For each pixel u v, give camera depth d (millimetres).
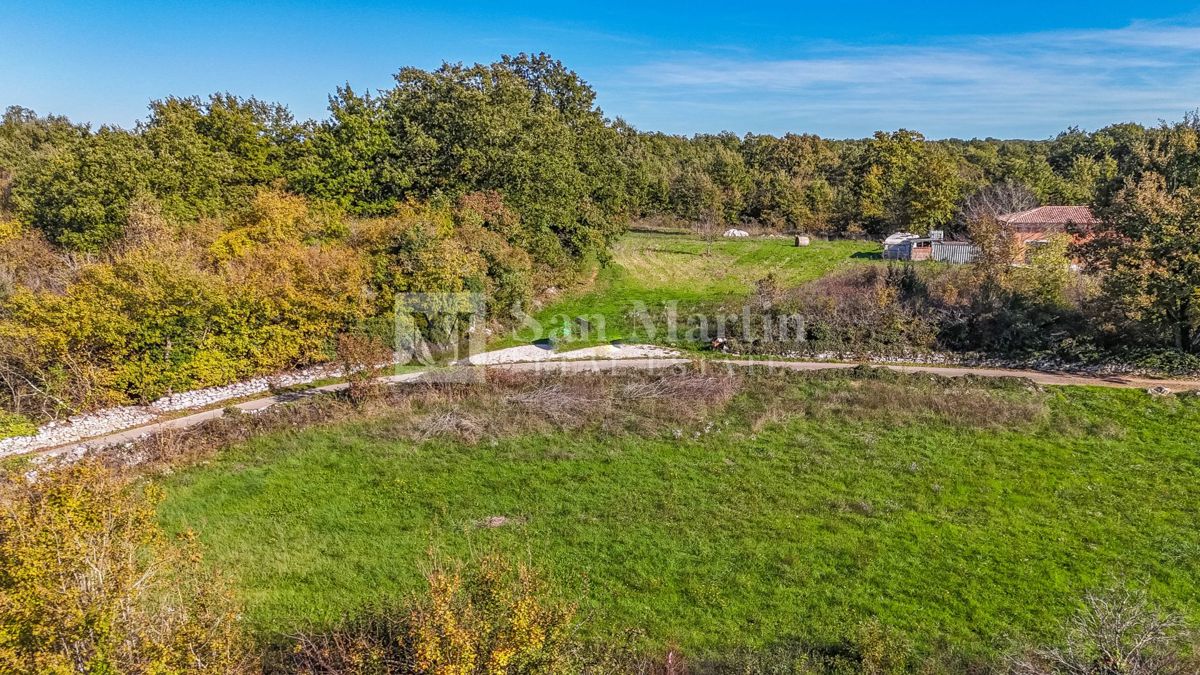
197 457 17781
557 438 19125
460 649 7668
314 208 30719
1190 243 21797
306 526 14453
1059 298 26969
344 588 12234
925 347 27000
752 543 13633
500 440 18953
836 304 29438
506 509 15188
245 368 24109
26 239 30578
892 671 10039
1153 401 20625
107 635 7172
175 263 23156
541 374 24438
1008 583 12180
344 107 36562
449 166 35188
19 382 20453
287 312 24609
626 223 53969
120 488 9148
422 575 12562
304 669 9812
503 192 35062
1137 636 9703
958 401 20688
